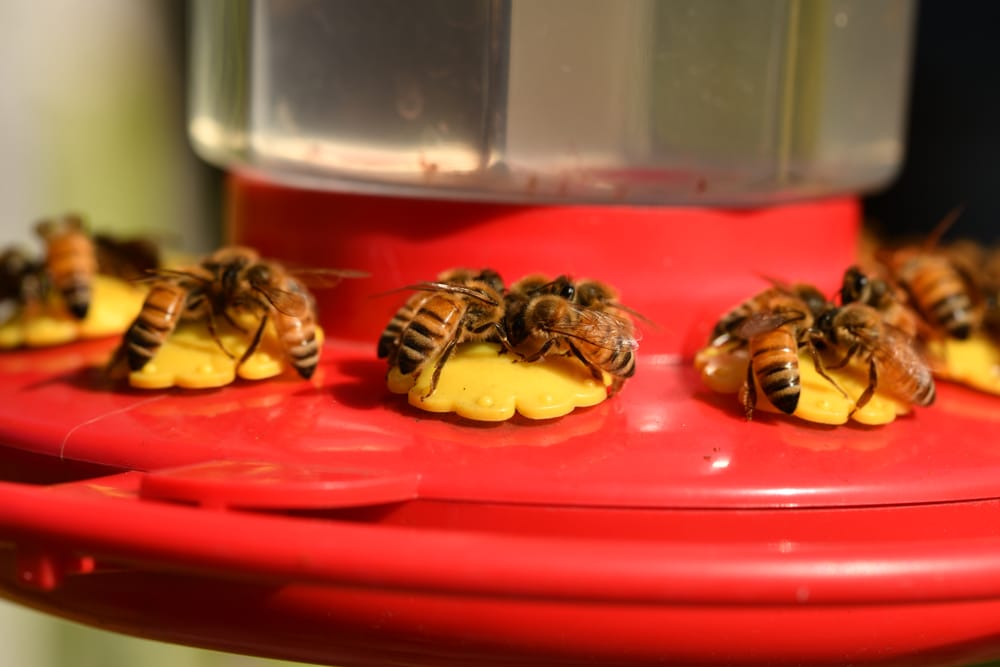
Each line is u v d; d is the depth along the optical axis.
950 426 0.22
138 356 0.22
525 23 0.22
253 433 0.21
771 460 0.20
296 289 0.23
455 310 0.22
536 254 0.23
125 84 0.44
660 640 0.19
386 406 0.22
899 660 0.20
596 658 0.20
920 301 0.24
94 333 0.25
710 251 0.23
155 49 0.45
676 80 0.23
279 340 0.22
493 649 0.20
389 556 0.18
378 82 0.23
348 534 0.18
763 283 0.24
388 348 0.22
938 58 0.36
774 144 0.24
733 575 0.18
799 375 0.21
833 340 0.22
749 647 0.20
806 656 0.20
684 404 0.22
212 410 0.21
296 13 0.23
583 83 0.22
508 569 0.18
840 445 0.21
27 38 0.40
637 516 0.19
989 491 0.20
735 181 0.23
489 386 0.21
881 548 0.19
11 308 0.26
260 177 0.25
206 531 0.18
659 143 0.23
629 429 0.21
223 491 0.19
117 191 0.43
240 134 0.24
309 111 0.23
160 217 0.45
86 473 0.21
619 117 0.23
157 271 0.23
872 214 0.38
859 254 0.27
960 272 0.25
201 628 0.20
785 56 0.23
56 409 0.22
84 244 0.25
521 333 0.22
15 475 0.21
